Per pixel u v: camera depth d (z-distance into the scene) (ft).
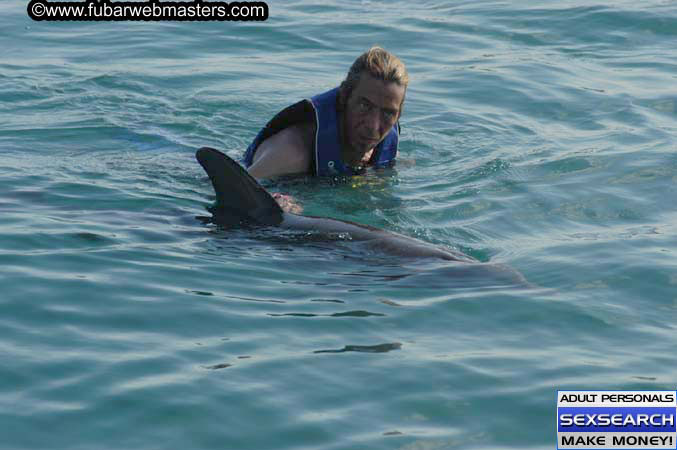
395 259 60.29
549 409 43.70
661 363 48.06
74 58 117.08
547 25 130.21
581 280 58.18
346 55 119.65
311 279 57.57
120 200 71.46
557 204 72.64
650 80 108.58
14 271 56.70
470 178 78.69
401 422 42.52
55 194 72.33
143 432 41.16
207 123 95.61
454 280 57.36
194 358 47.42
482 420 42.88
